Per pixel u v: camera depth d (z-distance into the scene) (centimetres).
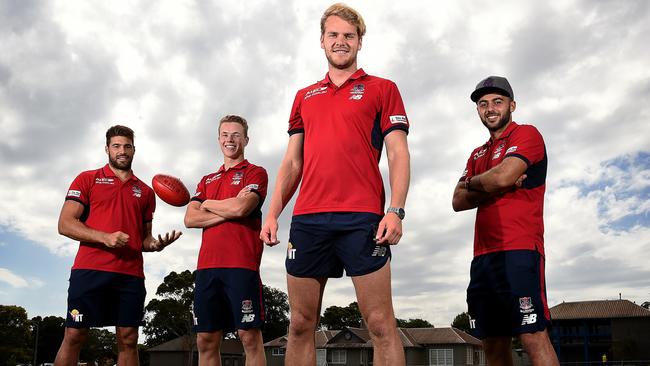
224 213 500
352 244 297
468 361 5072
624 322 5488
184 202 543
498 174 378
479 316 402
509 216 389
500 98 415
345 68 331
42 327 7938
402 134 314
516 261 379
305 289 310
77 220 530
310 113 326
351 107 316
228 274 501
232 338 6353
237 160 551
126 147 554
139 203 559
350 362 5234
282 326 7519
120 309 536
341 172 306
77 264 525
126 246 540
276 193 336
